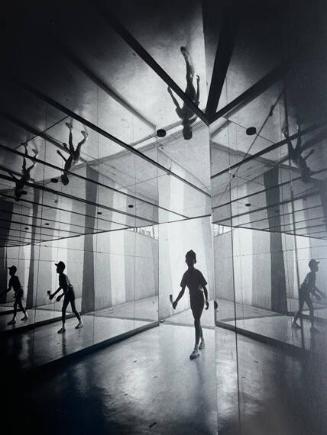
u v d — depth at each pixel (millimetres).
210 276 12805
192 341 7531
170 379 4766
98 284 7305
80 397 4137
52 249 5871
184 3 1899
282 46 1384
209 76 2705
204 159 4969
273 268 1508
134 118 3490
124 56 2447
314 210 1093
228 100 2307
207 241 13141
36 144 3473
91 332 6773
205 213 9359
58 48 2275
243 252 2004
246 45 1743
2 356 4570
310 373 1167
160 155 4711
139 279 9172
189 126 3787
